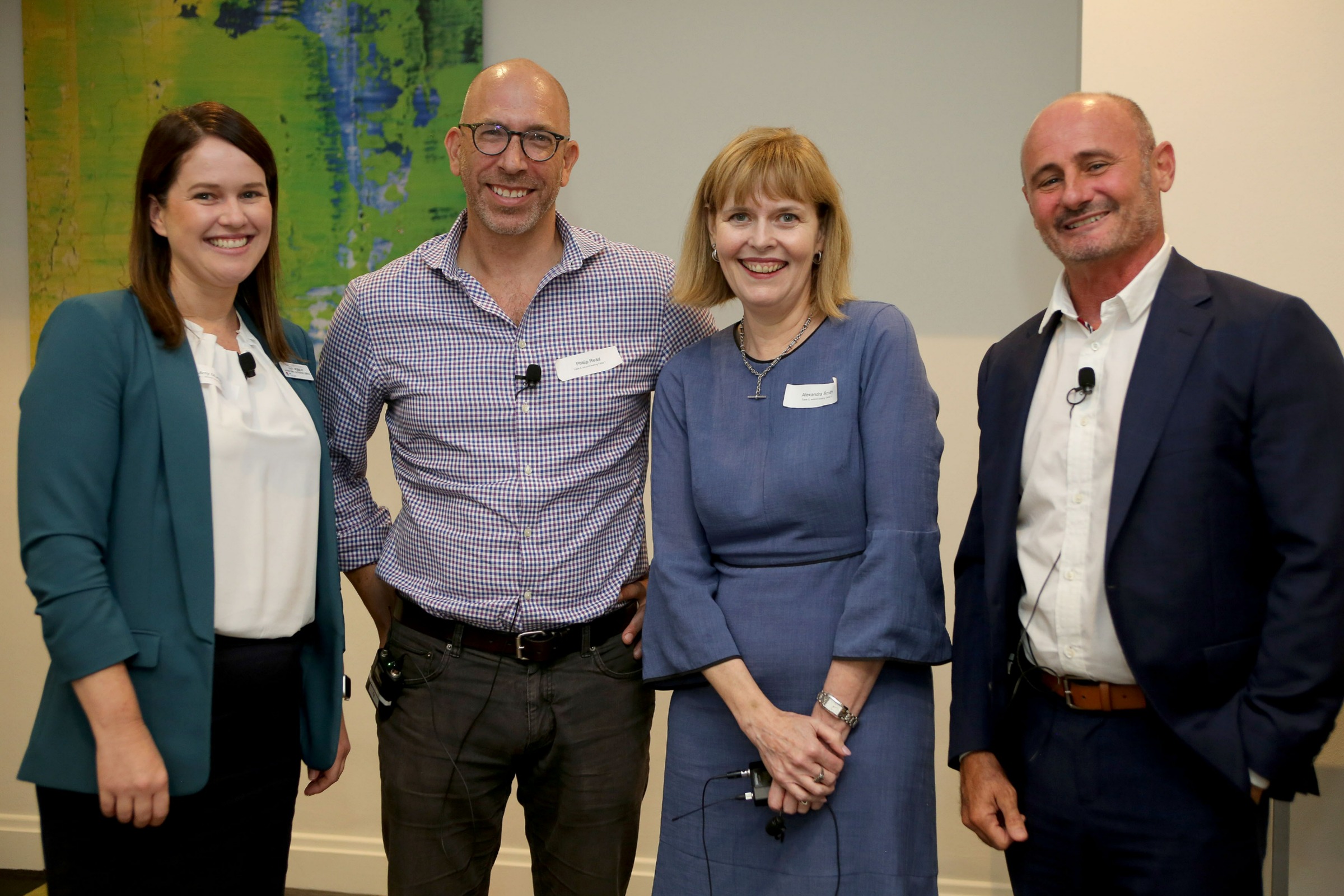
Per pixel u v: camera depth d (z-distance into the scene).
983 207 3.05
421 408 2.08
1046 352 1.80
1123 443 1.59
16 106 3.35
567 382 2.07
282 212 3.20
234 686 1.70
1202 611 1.54
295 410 1.85
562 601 2.03
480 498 2.03
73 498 1.57
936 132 3.05
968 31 3.02
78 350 1.60
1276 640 1.48
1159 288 1.65
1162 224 1.70
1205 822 1.56
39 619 3.45
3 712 3.47
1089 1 2.40
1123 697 1.62
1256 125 2.33
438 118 3.14
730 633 1.78
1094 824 1.64
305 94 3.18
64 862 1.61
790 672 1.74
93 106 3.27
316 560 1.89
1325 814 2.29
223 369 1.74
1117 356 1.67
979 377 1.98
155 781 1.55
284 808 1.82
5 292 3.40
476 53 3.12
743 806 1.78
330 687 1.90
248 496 1.72
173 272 1.76
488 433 2.06
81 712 1.59
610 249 2.19
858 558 1.77
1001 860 3.11
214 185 1.70
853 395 1.78
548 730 2.05
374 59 3.15
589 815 2.08
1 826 3.45
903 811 1.70
